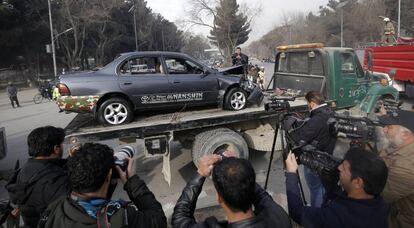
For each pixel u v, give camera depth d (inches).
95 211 76.7
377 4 2399.1
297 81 332.5
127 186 90.7
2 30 1465.3
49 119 585.0
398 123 130.6
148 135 231.3
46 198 101.8
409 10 2132.1
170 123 232.5
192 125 238.8
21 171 107.5
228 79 278.2
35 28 1550.2
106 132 220.1
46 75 1784.0
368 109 311.3
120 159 93.4
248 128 271.6
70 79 243.0
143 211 84.0
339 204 88.8
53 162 111.3
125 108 250.4
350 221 85.2
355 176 86.1
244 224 72.3
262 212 79.0
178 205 86.4
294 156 110.0
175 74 266.1
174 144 343.3
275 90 345.4
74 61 1658.5
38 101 897.5
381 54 535.2
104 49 2101.4
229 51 2215.8
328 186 104.4
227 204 73.4
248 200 72.7
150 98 255.9
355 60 316.5
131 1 2379.4
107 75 249.4
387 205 89.5
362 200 86.7
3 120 598.9
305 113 263.0
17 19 1498.5
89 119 267.1
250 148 280.8
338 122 138.3
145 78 255.4
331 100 303.1
